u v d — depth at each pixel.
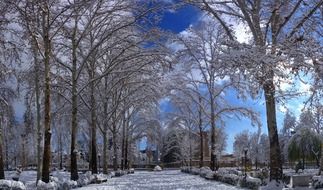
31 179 39.81
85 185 29.73
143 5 32.75
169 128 66.19
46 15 23.89
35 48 25.69
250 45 16.17
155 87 47.53
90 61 37.97
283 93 18.66
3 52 24.86
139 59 39.69
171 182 33.72
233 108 45.97
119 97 46.72
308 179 19.61
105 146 46.03
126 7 32.59
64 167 78.31
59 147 70.06
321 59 15.25
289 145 50.81
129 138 71.88
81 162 81.62
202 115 54.16
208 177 36.34
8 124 35.50
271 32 19.70
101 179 33.94
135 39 35.84
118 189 26.28
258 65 15.09
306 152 49.53
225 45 16.80
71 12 27.28
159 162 103.00
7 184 18.41
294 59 15.07
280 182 19.69
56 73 34.91
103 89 45.44
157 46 36.06
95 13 32.03
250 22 19.88
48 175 22.66
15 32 24.53
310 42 15.48
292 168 55.16
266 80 15.44
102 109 46.81
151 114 68.25
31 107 33.38
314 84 16.41
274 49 15.82
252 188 23.34
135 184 31.64
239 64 15.26
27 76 31.58
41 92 32.19
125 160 67.06
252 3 20.69
